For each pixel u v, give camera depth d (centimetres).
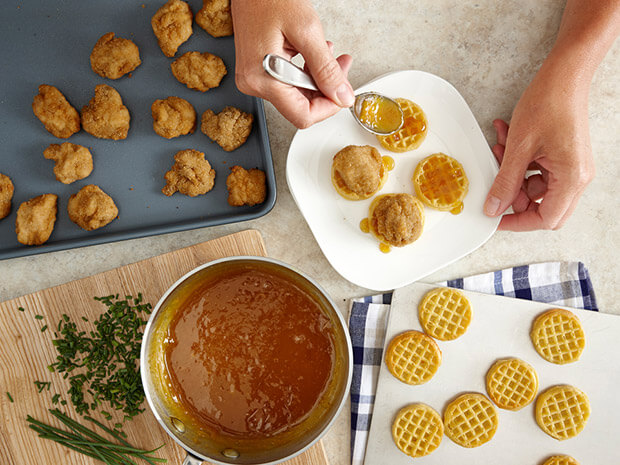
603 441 48
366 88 47
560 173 43
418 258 47
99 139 48
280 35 39
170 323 44
